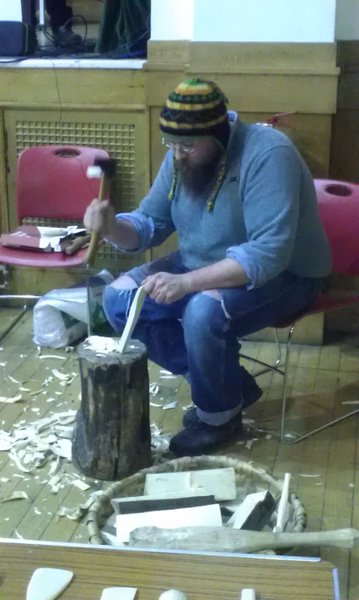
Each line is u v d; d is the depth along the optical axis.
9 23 3.33
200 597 1.08
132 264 3.47
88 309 2.99
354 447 2.51
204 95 2.18
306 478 2.33
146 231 2.54
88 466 2.31
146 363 2.30
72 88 3.29
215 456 2.22
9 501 2.21
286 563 1.13
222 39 3.01
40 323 3.21
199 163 2.27
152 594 1.08
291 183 2.24
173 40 3.10
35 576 1.10
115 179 3.38
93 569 1.13
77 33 3.80
